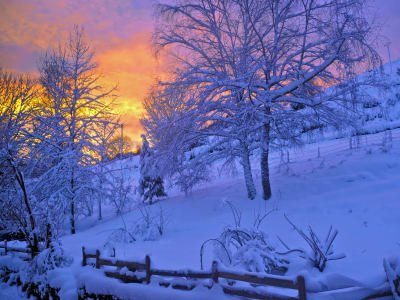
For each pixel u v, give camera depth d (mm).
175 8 12477
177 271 4629
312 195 11062
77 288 5816
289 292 4625
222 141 13023
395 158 12000
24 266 7859
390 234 6910
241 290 3920
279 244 7504
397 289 3193
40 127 17500
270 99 11805
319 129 12766
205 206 13086
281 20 11773
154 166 16062
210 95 12875
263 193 12078
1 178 10094
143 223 10789
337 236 7422
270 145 12852
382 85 11148
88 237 12266
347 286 3516
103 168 18828
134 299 4797
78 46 18297
